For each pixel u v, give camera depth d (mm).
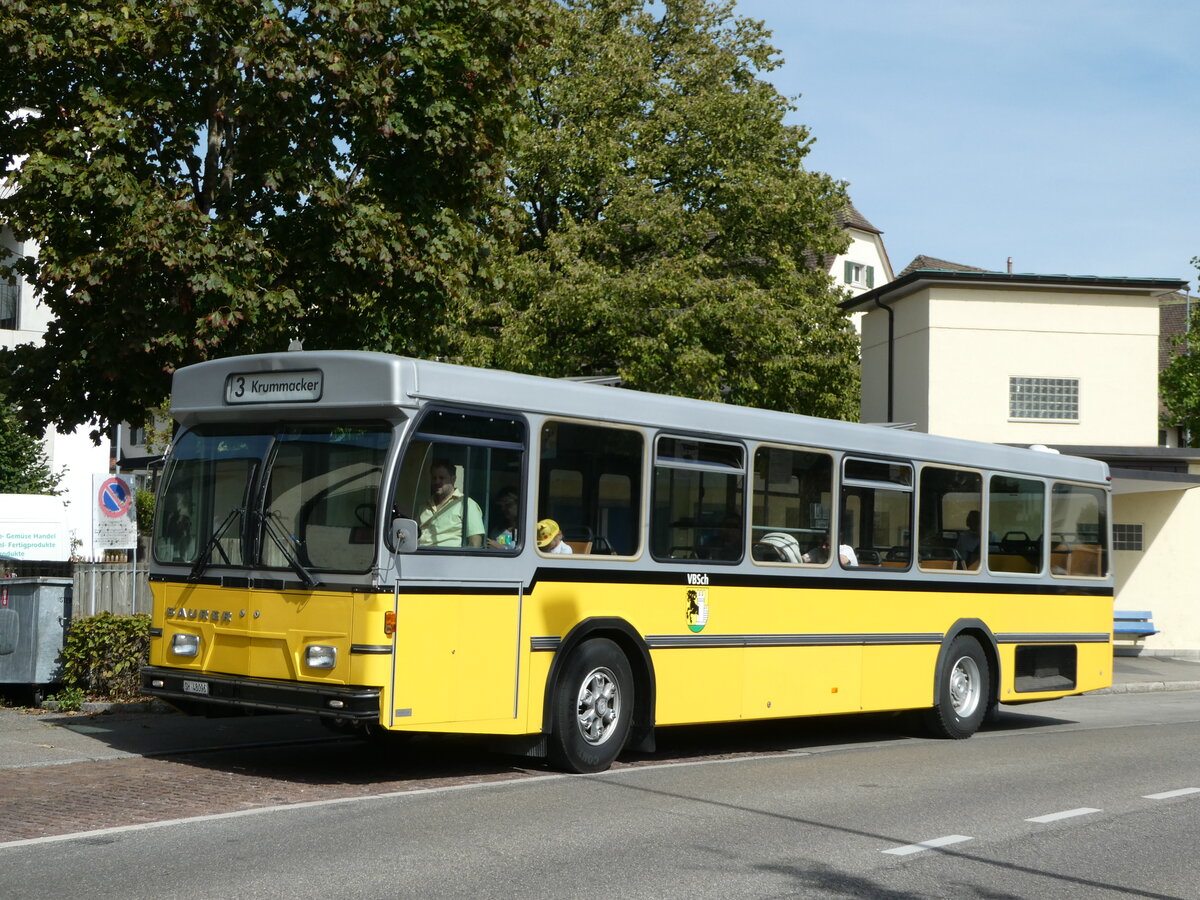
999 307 28672
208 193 14352
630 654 11500
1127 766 12516
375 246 14047
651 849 8148
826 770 11867
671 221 32281
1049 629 16266
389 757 11812
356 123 14227
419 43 14211
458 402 10180
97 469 35375
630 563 11383
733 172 35156
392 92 13883
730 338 33125
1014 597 15766
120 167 13195
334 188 13984
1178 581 29109
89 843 7953
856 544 13742
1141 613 28500
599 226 32875
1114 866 8180
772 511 12836
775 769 11852
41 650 14273
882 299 30656
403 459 9797
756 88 36312
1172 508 29156
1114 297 28766
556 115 35375
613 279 30453
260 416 10562
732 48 37906
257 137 14141
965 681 15078
